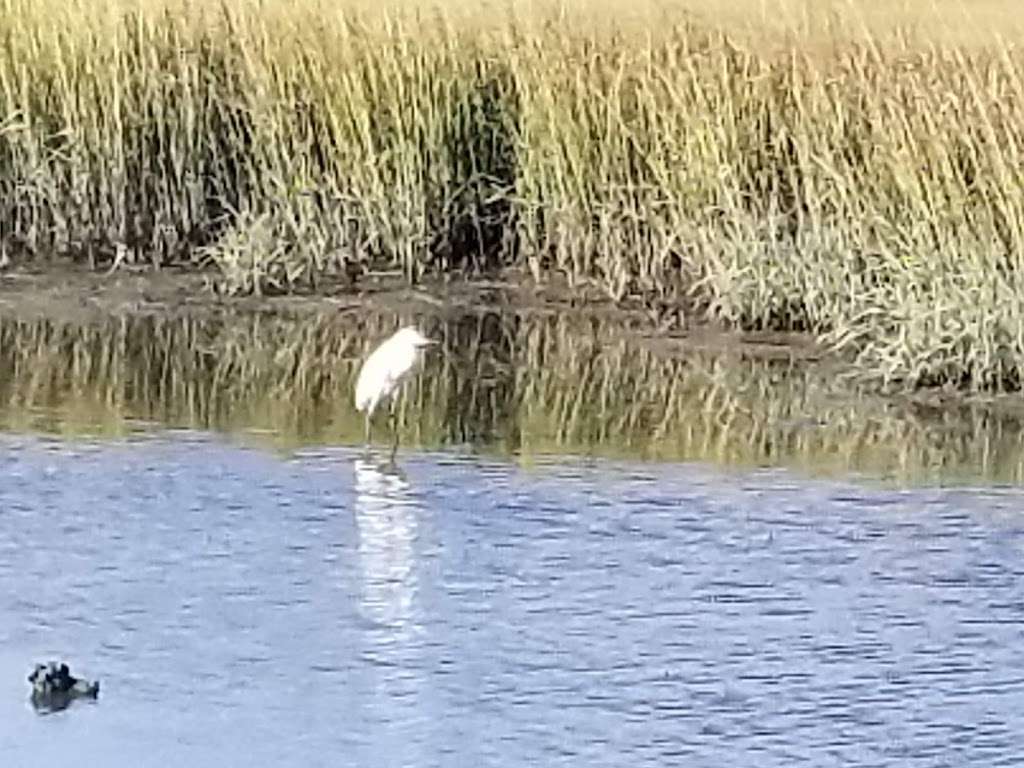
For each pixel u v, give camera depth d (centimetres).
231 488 1319
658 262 1844
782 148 1817
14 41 1933
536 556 1196
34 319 1770
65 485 1320
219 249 1891
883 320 1638
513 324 1786
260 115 1931
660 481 1349
